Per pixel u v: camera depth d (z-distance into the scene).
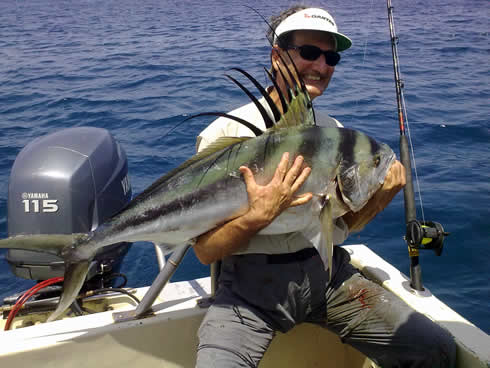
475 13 15.75
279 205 1.01
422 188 3.01
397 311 1.11
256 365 1.09
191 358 1.20
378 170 1.13
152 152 3.64
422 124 4.21
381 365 1.16
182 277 2.24
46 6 27.20
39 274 1.60
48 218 1.66
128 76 6.49
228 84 5.78
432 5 19.22
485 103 4.94
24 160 1.72
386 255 2.37
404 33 10.73
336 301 1.19
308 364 1.32
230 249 1.07
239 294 1.12
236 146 1.08
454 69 6.81
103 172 1.80
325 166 1.08
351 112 4.55
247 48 8.41
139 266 2.30
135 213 1.10
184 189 1.09
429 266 2.28
